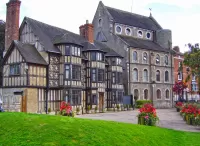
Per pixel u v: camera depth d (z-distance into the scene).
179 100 45.59
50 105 26.44
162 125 18.16
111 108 33.84
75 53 28.28
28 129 8.69
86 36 34.59
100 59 31.80
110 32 41.28
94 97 30.83
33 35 27.70
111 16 41.78
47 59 26.48
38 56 26.38
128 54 39.06
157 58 43.69
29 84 24.47
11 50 25.75
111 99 34.03
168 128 16.11
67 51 27.66
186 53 24.53
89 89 30.73
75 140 8.14
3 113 11.00
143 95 40.66
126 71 38.88
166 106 44.00
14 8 28.08
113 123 11.46
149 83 41.72
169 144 10.80
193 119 18.36
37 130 8.61
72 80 27.64
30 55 25.48
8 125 9.08
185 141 11.88
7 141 7.83
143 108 15.73
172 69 45.84
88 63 31.12
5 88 25.89
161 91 43.47
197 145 11.32
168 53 45.56
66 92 27.16
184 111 21.41
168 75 45.19
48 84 26.23
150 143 10.07
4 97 25.91
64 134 8.43
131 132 10.51
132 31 44.22
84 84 30.86
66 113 16.95
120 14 44.94
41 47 26.86
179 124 18.89
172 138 12.04
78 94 28.30
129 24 43.69
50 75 26.61
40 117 10.30
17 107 24.55
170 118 23.66
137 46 40.25
